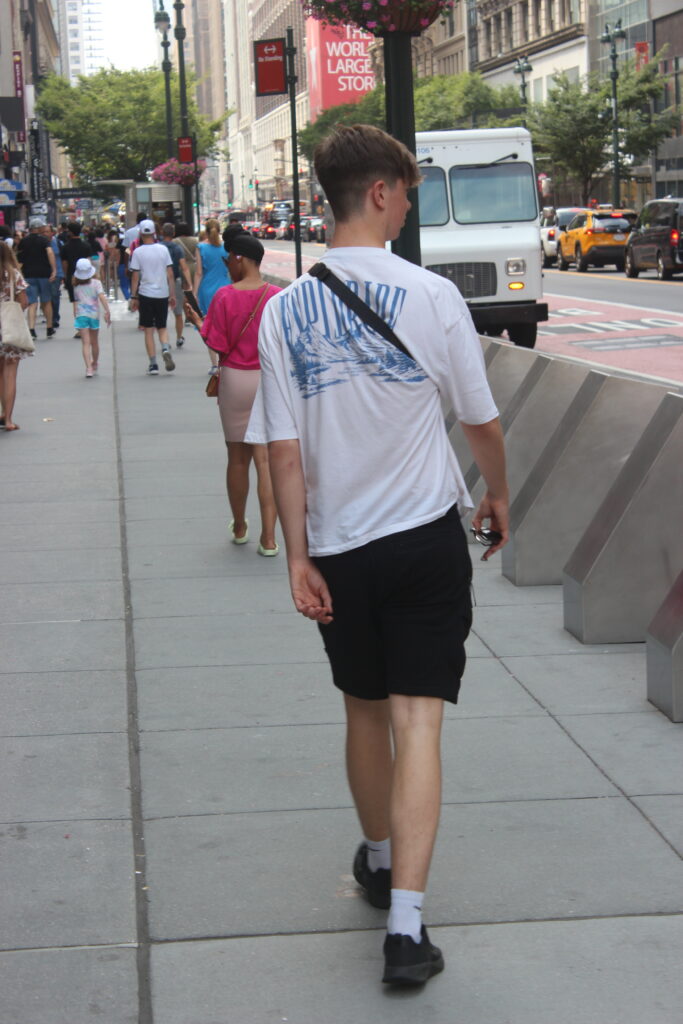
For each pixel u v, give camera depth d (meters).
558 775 4.41
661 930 3.39
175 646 5.95
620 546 5.82
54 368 18.55
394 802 3.09
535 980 3.17
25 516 8.94
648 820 4.05
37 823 4.09
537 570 6.89
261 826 4.05
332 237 3.18
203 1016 3.05
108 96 78.31
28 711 5.11
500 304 19.89
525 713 5.00
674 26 64.44
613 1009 3.04
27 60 85.44
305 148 111.94
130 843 3.94
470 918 3.47
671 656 4.85
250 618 6.38
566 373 7.68
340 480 3.10
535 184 20.02
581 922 3.44
